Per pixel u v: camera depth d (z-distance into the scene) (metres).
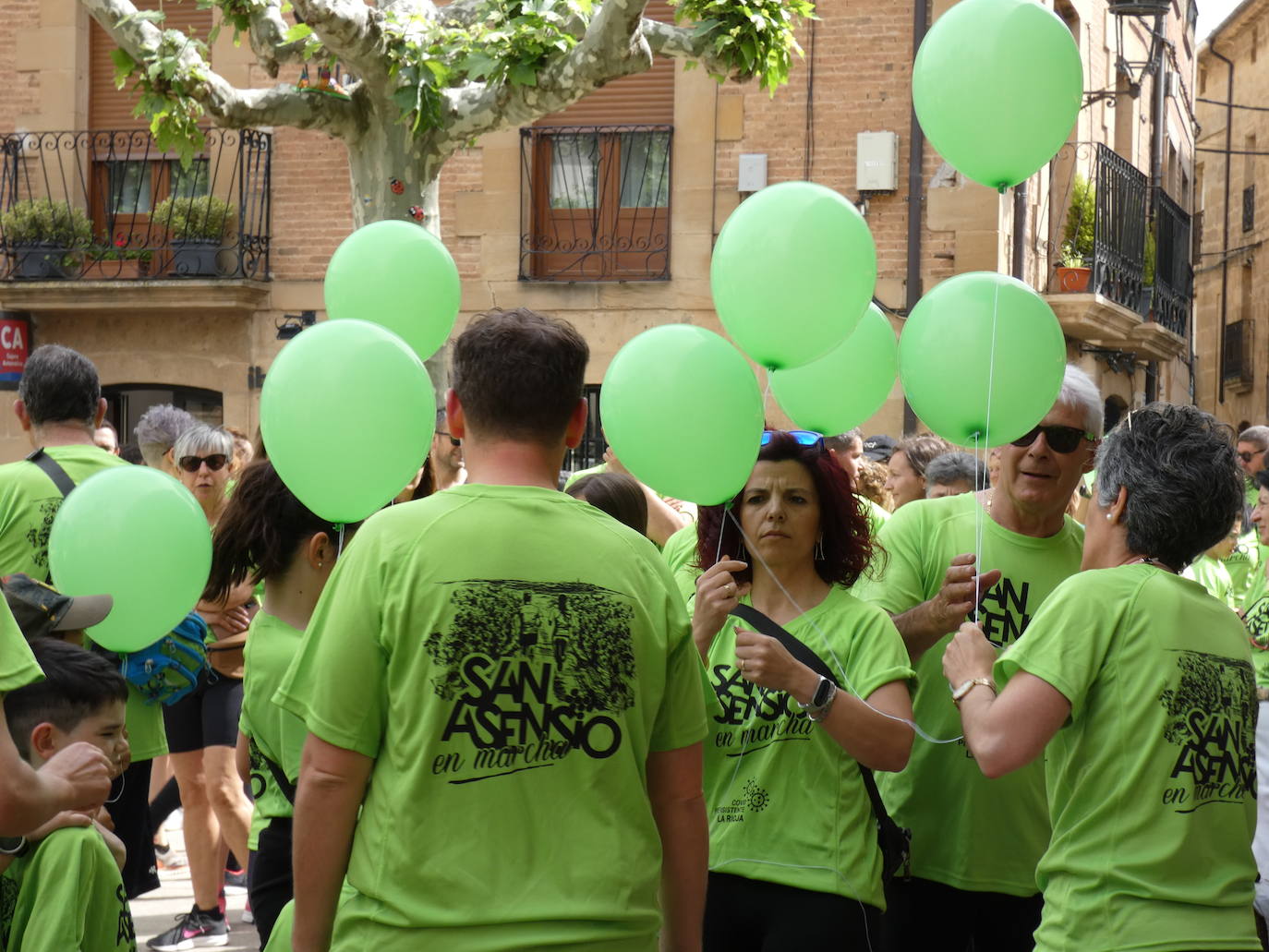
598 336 12.52
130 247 13.17
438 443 5.89
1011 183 3.69
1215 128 28.98
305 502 3.22
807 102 12.16
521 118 7.25
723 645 3.44
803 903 3.21
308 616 3.56
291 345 3.15
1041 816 3.65
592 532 2.60
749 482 3.42
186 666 4.74
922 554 3.92
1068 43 3.53
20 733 3.02
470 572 2.48
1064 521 3.93
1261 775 3.87
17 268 12.97
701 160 12.34
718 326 12.34
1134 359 15.88
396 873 2.42
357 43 6.91
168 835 7.68
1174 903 2.72
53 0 13.20
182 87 7.13
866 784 3.32
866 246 3.36
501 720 2.45
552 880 2.42
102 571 3.44
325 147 12.80
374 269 4.39
